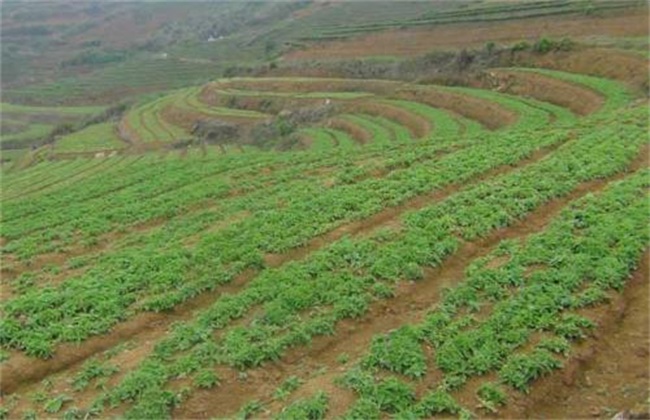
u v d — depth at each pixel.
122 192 42.66
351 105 93.25
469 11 130.50
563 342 18.83
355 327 21.05
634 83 67.56
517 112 67.56
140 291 24.17
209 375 18.36
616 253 23.48
